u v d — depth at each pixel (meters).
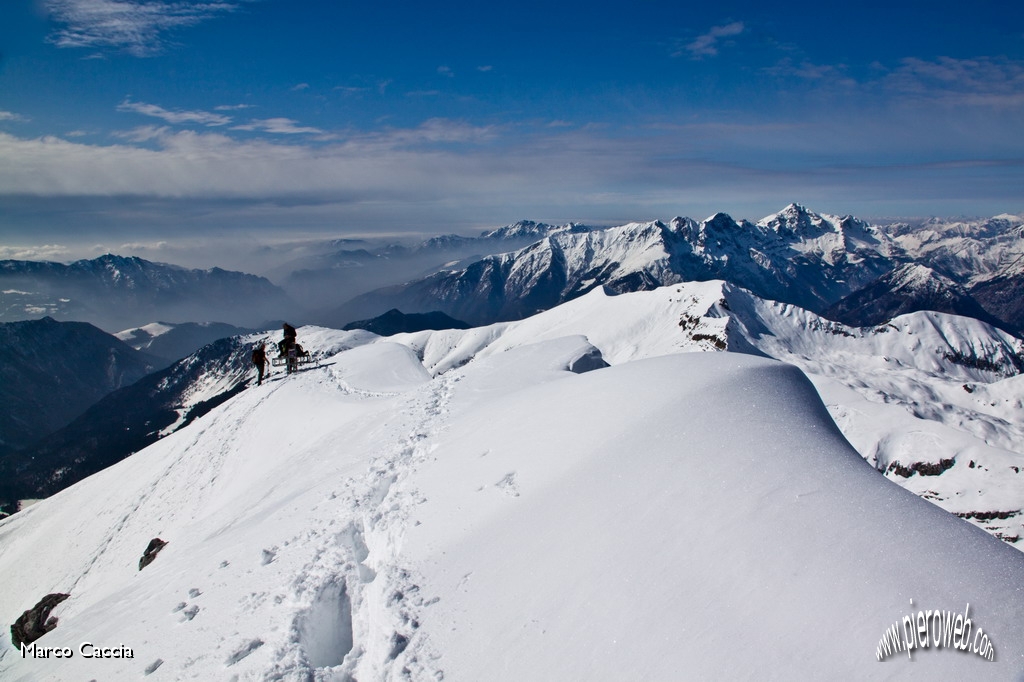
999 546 7.98
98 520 39.84
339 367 47.16
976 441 66.56
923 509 8.86
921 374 152.38
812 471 10.04
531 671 8.23
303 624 11.03
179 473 40.56
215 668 10.41
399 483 15.85
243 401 46.38
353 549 13.16
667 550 9.24
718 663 7.32
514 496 12.34
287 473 26.41
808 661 6.96
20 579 37.53
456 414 22.22
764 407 12.32
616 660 7.91
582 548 9.98
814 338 176.88
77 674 12.39
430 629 9.55
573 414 14.73
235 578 13.96
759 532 8.93
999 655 6.32
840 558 8.10
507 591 9.80
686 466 10.89
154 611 14.09
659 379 14.58
